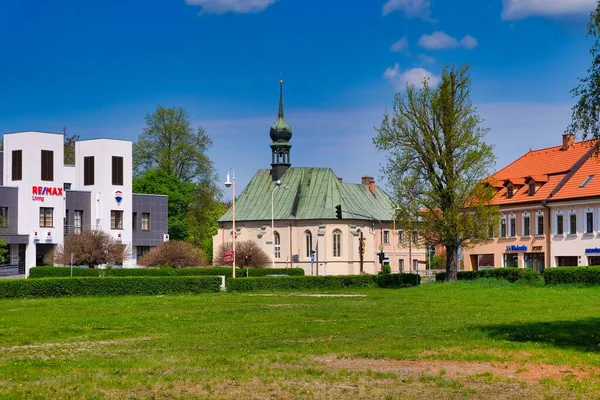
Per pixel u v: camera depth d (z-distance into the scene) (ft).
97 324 137.69
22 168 344.69
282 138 462.19
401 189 269.23
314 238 434.30
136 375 80.74
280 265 440.45
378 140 272.92
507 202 328.49
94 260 316.19
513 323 125.70
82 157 368.27
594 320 128.57
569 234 297.94
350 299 203.92
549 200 305.73
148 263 334.03
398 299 199.31
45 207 347.15
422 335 111.45
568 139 329.31
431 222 262.47
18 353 100.22
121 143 370.32
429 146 267.80
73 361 91.30
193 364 87.20
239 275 329.72
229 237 455.22
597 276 224.74
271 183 460.96
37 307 181.88
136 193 393.70
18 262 340.39
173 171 429.79
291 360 89.35
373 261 454.40
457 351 94.68
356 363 87.25
